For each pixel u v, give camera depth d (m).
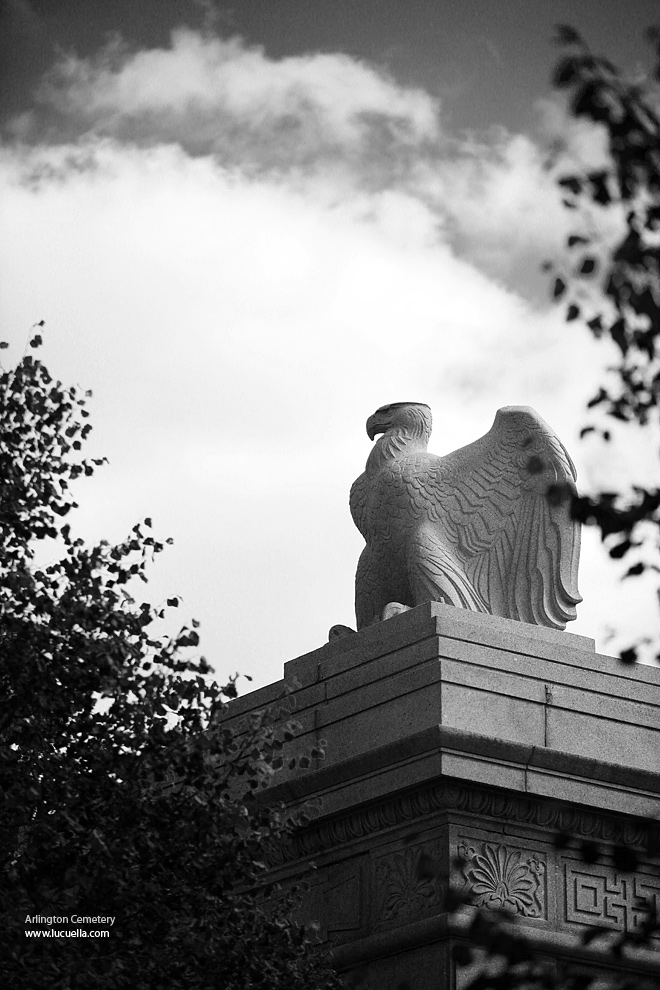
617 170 10.75
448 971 16.41
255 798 15.88
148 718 15.15
